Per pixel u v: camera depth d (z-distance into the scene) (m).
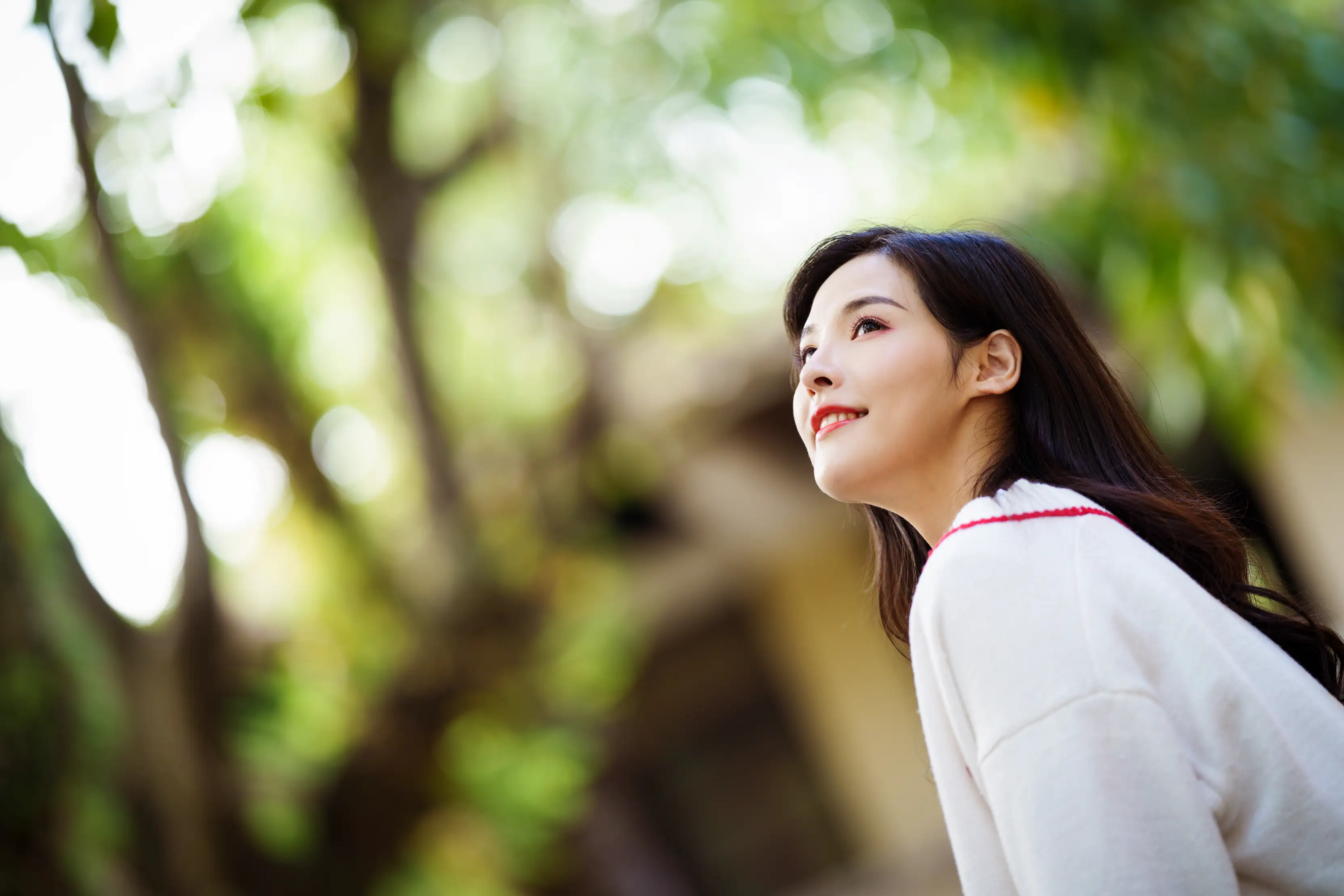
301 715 4.77
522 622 5.02
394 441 5.55
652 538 7.11
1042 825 1.07
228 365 4.85
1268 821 1.10
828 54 4.52
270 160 4.95
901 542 1.51
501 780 5.16
